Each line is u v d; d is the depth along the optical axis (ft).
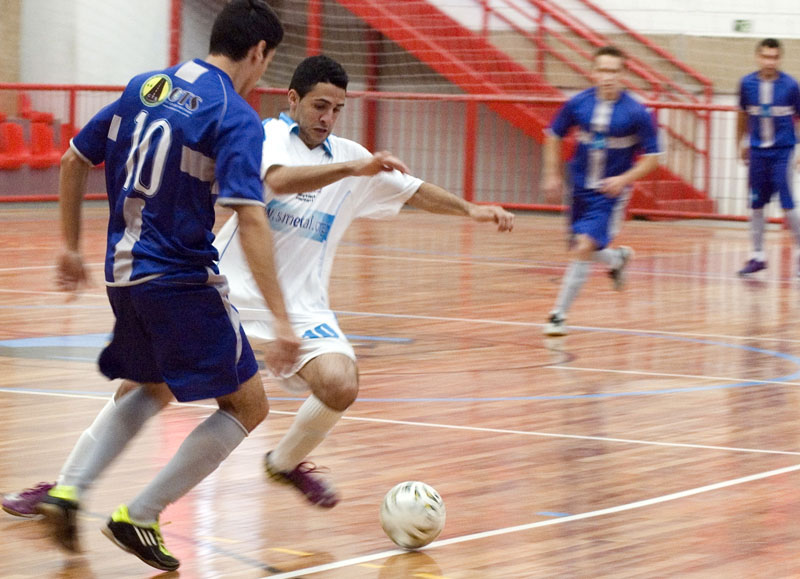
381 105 134.51
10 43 127.75
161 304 23.00
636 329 59.21
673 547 26.12
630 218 121.19
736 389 44.91
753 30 121.19
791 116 80.94
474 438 36.42
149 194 23.08
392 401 41.68
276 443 35.06
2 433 35.37
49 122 119.14
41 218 106.63
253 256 22.44
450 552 25.67
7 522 27.27
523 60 127.24
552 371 47.88
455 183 130.41
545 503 29.53
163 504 23.68
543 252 93.15
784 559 25.38
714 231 113.19
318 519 27.96
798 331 59.47
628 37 125.39
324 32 133.18
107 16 128.06
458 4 130.62
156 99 23.31
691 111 121.80
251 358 24.23
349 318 60.54
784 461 34.22
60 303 62.13
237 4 23.98
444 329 57.88
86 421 37.11
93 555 25.18
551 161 59.47
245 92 24.52
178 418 38.04
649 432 37.68
